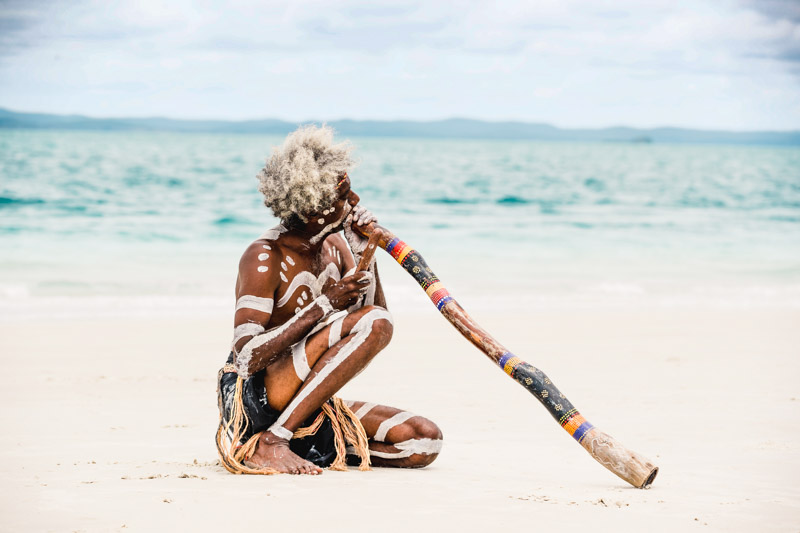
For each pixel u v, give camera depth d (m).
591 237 25.86
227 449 4.54
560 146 137.12
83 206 28.02
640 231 27.81
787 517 3.71
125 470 4.55
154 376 8.80
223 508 3.64
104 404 7.31
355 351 4.39
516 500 3.94
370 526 3.41
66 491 3.95
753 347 10.98
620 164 69.75
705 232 28.08
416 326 12.52
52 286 15.42
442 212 32.28
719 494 4.17
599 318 13.54
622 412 6.95
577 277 18.39
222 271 17.59
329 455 4.64
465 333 4.53
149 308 13.80
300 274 4.57
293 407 4.44
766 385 8.36
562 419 4.37
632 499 4.01
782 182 53.00
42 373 8.84
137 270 17.47
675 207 37.19
